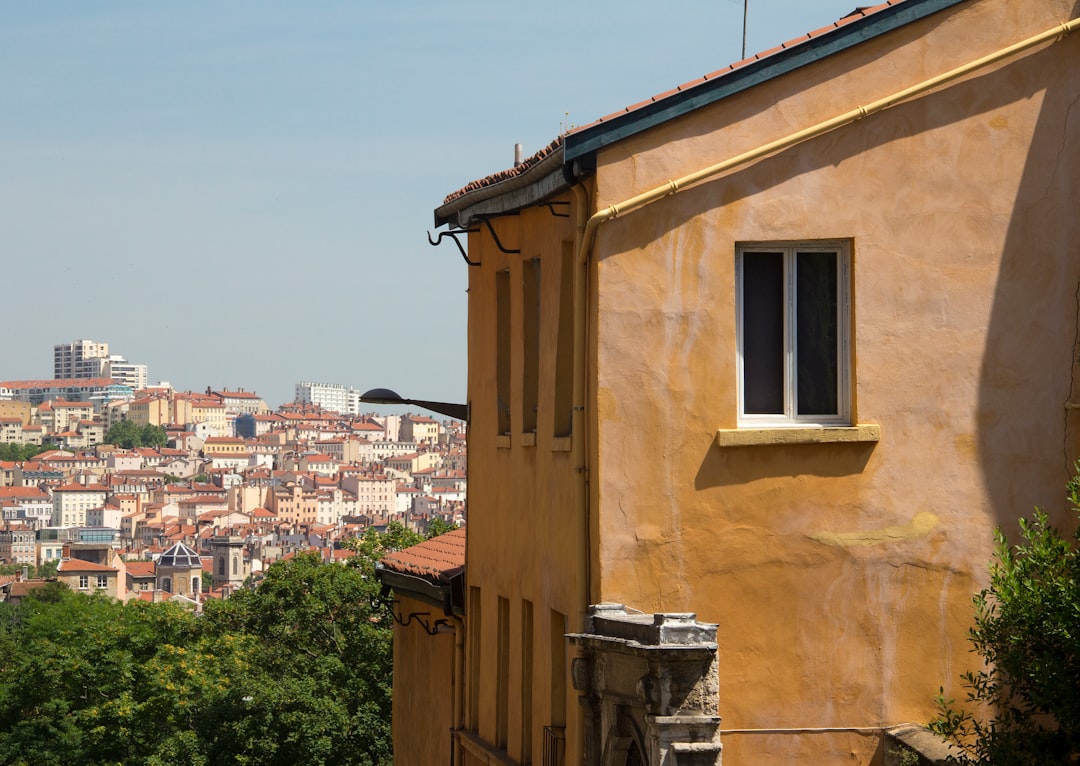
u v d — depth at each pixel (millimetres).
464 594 31875
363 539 86500
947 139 20672
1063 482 20594
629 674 18359
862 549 20406
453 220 30469
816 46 20422
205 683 82562
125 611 104125
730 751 20078
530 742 26500
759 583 20266
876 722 20281
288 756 71750
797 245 20703
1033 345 20672
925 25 20625
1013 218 20719
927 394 20547
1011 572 16984
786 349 20672
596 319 20281
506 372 29000
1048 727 19438
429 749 36156
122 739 85062
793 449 20391
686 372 20281
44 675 91625
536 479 25234
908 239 20578
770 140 20375
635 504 20172
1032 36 20766
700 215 20328
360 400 33000
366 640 78438
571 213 22656
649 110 20156
